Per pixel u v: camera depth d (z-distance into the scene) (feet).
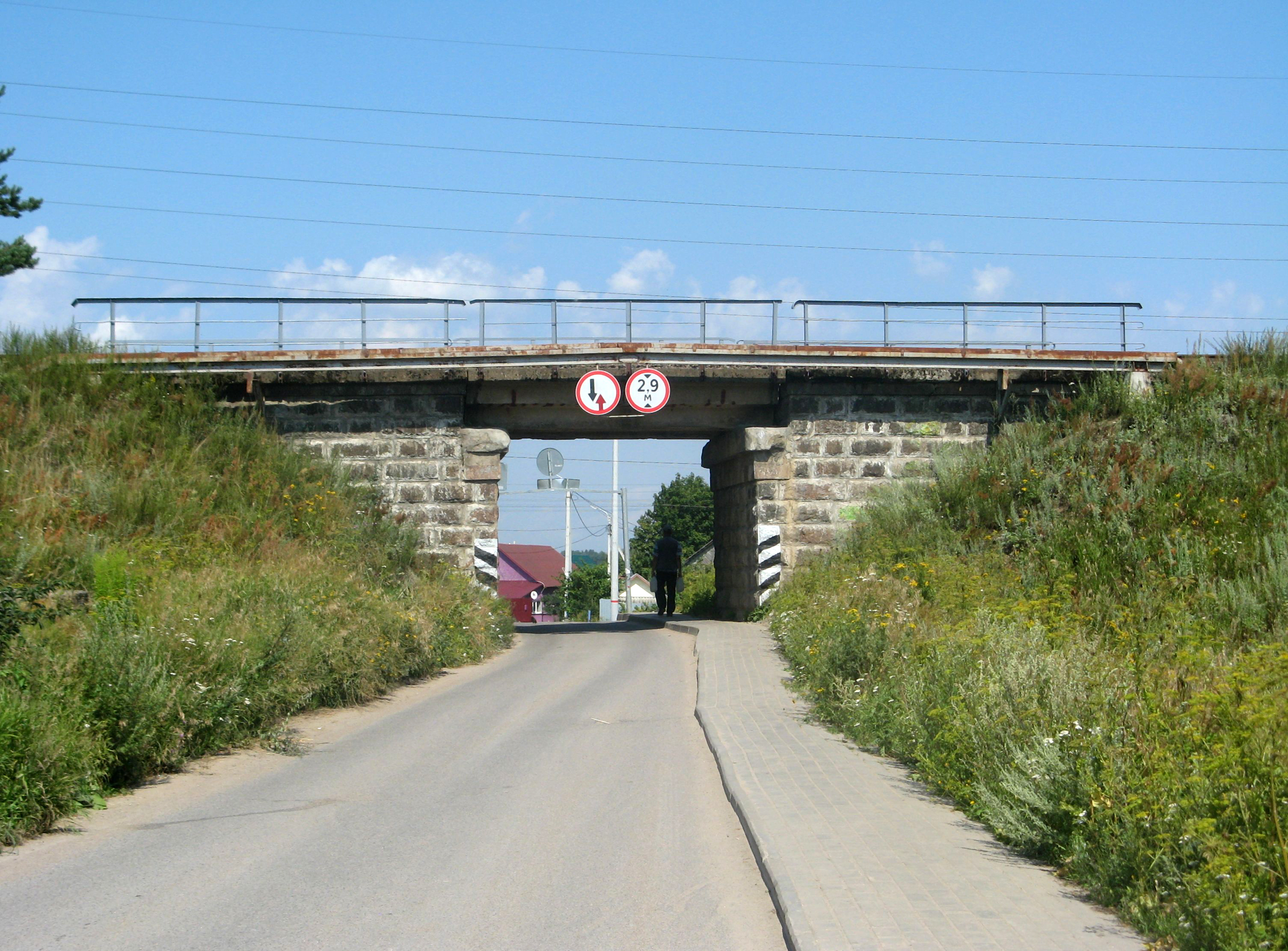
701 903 18.85
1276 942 14.28
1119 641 35.09
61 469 59.67
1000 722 25.34
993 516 63.16
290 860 21.79
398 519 73.41
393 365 74.59
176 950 16.61
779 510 76.23
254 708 35.68
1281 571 43.50
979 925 16.55
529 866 21.15
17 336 74.02
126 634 32.30
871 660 38.55
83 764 26.53
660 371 75.25
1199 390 70.49
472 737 36.35
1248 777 17.76
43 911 18.67
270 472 67.46
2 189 79.61
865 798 25.63
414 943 16.88
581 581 269.64
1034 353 76.28
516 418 79.71
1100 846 19.19
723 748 32.14
